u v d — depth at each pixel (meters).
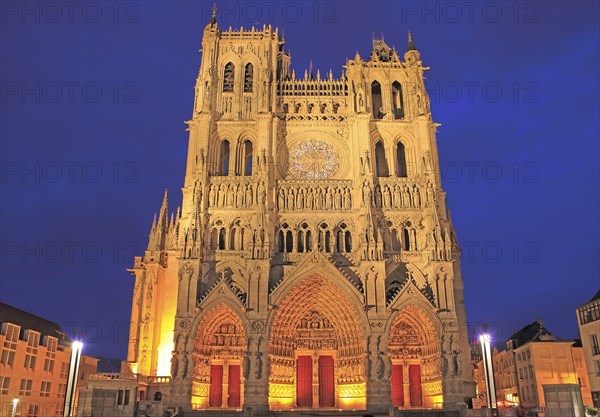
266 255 73.31
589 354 81.50
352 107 85.69
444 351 70.00
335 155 85.88
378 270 72.94
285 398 72.50
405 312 73.94
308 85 90.00
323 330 77.25
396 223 79.69
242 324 70.44
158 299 78.06
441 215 80.69
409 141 86.50
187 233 74.19
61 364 85.12
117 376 68.56
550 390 32.91
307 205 80.19
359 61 88.56
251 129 85.75
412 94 88.38
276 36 92.38
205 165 80.25
